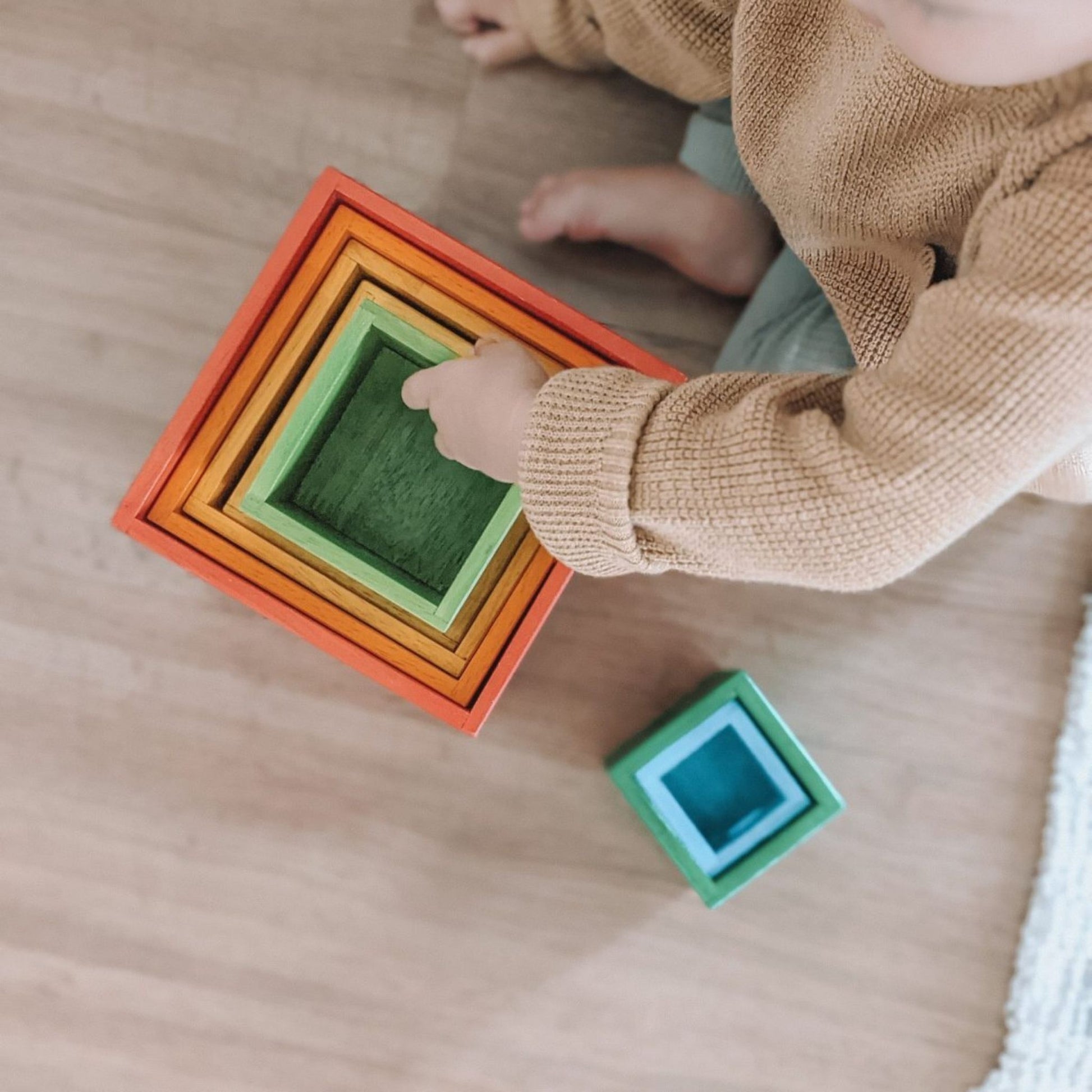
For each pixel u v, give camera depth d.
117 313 0.88
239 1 0.88
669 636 0.91
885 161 0.55
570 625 0.90
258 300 0.62
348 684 0.90
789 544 0.48
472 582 0.63
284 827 0.90
